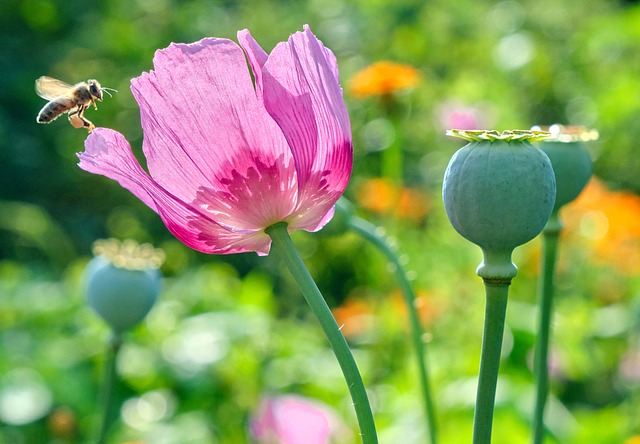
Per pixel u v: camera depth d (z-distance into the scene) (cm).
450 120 756
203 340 604
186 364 587
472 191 153
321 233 290
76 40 1231
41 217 917
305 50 166
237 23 1167
